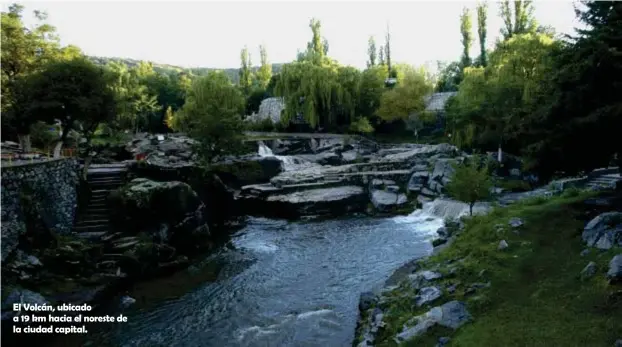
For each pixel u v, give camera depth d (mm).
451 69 77938
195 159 34188
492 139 34250
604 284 9438
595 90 12734
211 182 29875
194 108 45250
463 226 18172
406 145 47562
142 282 17688
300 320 13695
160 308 15094
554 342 7938
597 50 12133
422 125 58094
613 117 11703
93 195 23672
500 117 32938
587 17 14164
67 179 20547
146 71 86500
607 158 13922
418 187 32719
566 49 14078
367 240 23531
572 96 12789
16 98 22984
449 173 30719
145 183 22344
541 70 27766
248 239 25469
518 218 14945
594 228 12133
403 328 10078
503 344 8219
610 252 10703
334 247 22500
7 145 27797
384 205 31125
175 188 22297
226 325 13648
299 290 16516
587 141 13000
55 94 21078
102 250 18250
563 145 13320
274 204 31891
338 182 34938
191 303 15508
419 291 11812
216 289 16891
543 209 15523
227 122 32156
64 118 22844
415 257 19641
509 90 32688
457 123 38781
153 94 76000
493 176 30719
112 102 24047
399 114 53656
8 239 13859
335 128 56844
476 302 10203
